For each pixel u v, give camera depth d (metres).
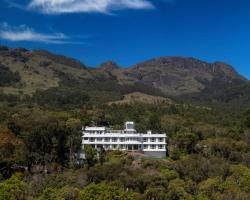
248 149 176.25
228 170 142.00
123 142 176.25
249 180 130.12
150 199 116.44
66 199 111.12
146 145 176.50
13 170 142.12
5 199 104.69
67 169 145.50
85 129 181.75
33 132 151.25
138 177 127.31
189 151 172.00
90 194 107.31
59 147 152.25
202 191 124.94
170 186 124.25
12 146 148.62
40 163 146.25
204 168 142.12
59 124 164.00
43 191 117.25
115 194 108.19
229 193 120.88
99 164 144.38
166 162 149.62
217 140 177.62
